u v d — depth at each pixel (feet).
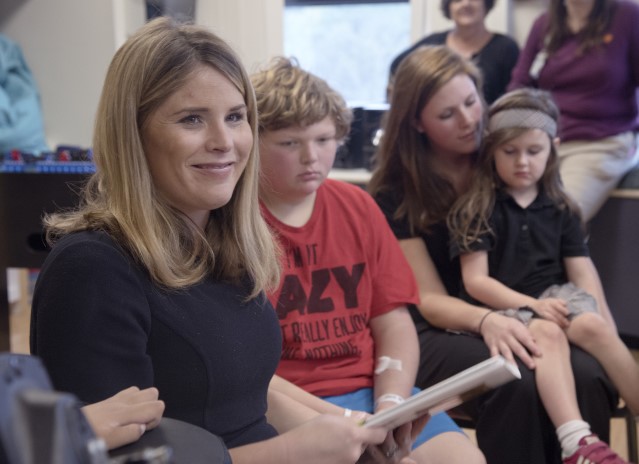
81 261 3.18
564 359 5.41
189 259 3.59
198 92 3.45
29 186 7.87
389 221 6.35
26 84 11.76
